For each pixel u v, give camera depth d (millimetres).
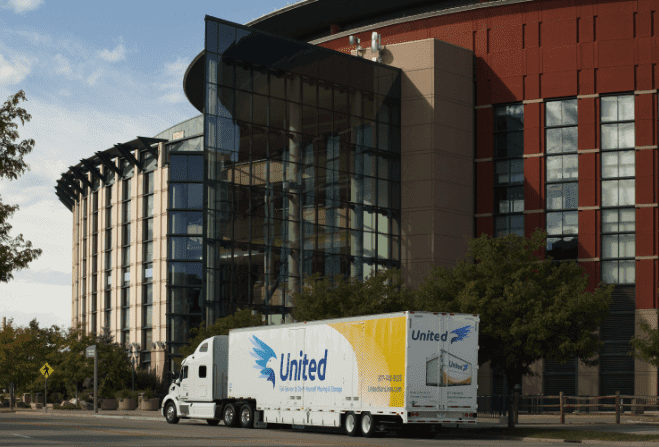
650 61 55688
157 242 79375
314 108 55812
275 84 54281
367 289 40875
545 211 57406
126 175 85312
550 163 57812
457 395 28250
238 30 53094
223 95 51938
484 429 33125
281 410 32688
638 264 54844
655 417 42938
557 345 33844
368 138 57906
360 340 29453
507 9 59531
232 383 35656
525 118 58531
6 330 71062
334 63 57094
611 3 56906
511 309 33875
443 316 28406
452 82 59250
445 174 58188
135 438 26203
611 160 56312
